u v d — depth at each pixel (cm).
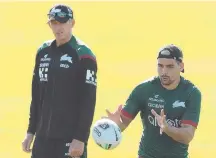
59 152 2533
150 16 12862
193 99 2477
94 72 2503
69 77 2492
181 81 2508
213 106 5850
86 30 11475
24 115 5500
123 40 10456
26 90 6712
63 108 2506
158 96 2508
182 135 2408
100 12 13262
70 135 2514
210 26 11712
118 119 2583
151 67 8031
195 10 13262
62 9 2464
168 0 14388
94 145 4472
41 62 2564
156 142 2528
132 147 4462
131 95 2577
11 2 14000
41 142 2573
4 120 5303
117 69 7894
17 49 9450
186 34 11031
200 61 8550
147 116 2548
